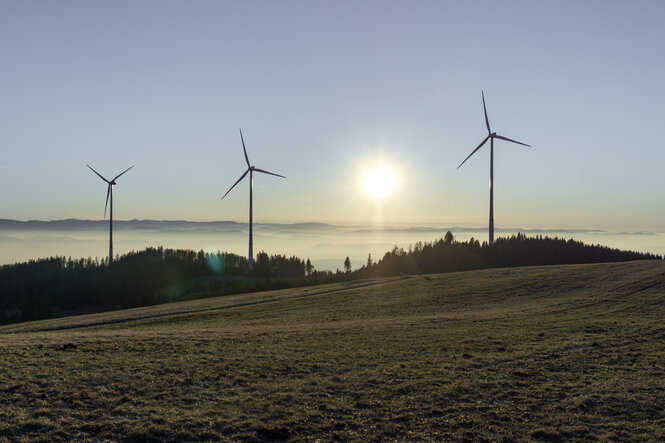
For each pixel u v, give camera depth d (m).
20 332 52.94
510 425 18.19
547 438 17.14
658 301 51.22
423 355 28.28
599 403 20.25
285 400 19.94
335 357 27.62
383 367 25.36
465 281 77.12
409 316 50.03
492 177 130.88
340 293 75.12
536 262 131.25
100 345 29.09
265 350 29.19
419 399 20.50
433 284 77.19
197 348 29.11
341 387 21.83
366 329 38.38
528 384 22.69
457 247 149.25
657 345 30.91
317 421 17.98
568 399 20.80
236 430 16.89
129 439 15.72
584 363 26.52
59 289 181.88
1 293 188.50
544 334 34.81
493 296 61.44
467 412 19.28
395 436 17.00
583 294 59.31
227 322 52.22
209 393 20.41
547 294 60.94
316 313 55.97
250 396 20.25
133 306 152.12
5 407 17.44
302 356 27.67
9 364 23.03
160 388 20.73
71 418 16.95
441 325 39.97
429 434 17.23
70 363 23.84
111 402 18.69
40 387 19.89
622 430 17.72
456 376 23.69
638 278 67.25
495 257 136.00
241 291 134.25
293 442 16.23
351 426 17.69
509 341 32.44
